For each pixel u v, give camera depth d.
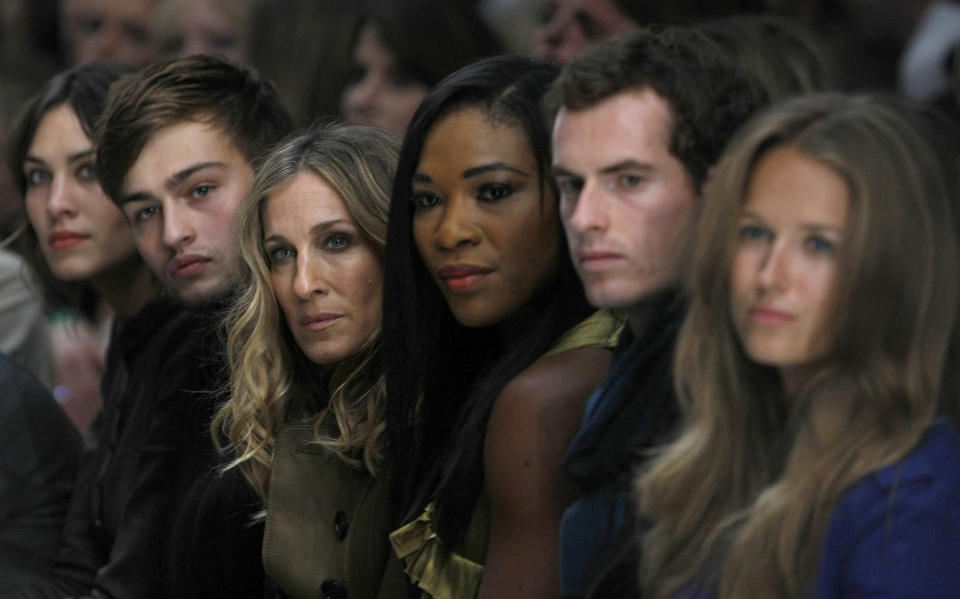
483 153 5.02
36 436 7.38
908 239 3.87
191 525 6.21
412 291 5.38
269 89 6.98
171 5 11.23
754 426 4.21
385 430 5.65
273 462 5.83
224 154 6.62
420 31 9.75
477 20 10.09
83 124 7.34
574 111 4.48
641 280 4.43
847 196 3.88
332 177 5.65
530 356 5.17
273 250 5.78
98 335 10.27
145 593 6.50
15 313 8.89
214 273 6.62
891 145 3.89
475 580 5.11
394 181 5.30
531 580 4.80
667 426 4.49
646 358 4.55
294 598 5.75
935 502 3.79
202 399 6.53
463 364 5.57
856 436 3.93
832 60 5.92
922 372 3.90
